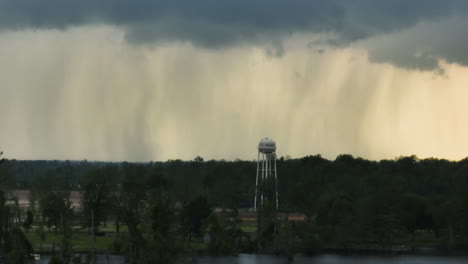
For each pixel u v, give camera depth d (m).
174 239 197.25
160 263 184.75
